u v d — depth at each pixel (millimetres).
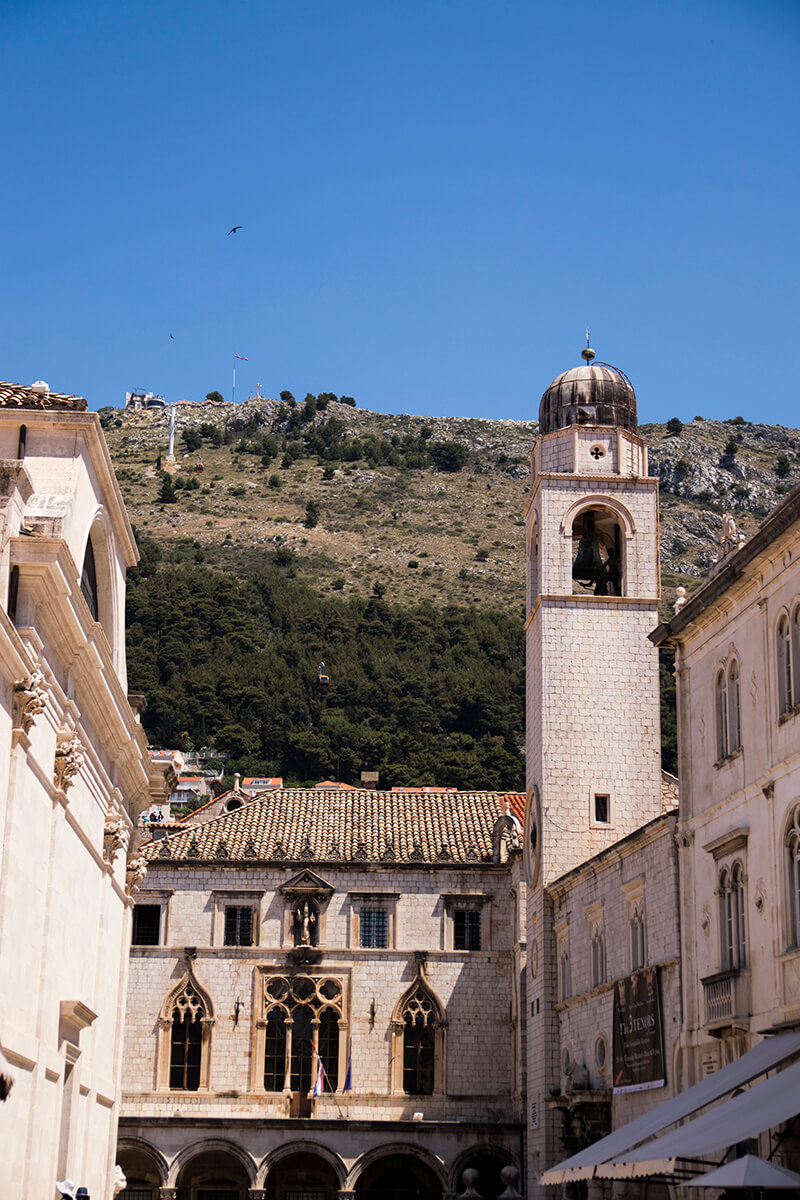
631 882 53344
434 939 82250
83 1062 45562
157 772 58469
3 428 42750
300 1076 79812
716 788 46281
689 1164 42844
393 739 189625
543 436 73438
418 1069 80312
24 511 37531
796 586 40562
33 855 36344
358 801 90250
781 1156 37188
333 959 81688
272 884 83062
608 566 72812
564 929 63906
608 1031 56031
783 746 40875
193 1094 79188
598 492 71312
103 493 47062
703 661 48500
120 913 54719
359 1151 76750
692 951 46969
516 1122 76500
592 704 68625
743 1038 42156
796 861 39781
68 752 39094
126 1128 77000
